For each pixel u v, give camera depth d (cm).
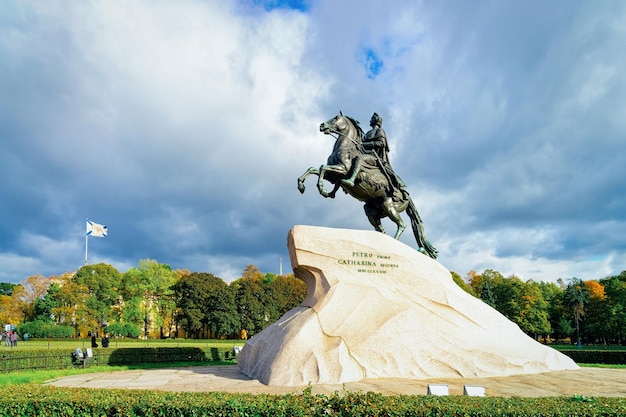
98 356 1678
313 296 1170
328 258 1184
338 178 1360
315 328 1059
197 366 1546
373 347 1045
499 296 5184
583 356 1883
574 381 991
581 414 515
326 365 980
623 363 1775
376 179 1395
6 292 6850
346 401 552
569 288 5303
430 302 1200
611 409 536
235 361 1948
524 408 536
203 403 559
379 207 1462
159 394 619
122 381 1031
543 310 5044
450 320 1181
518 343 1198
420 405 543
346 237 1216
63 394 609
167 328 6194
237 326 5003
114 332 4912
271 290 5594
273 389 882
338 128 1394
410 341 1080
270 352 1036
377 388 887
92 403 566
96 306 4862
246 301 5166
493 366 1087
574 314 5206
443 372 1058
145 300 5584
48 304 4719
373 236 1255
